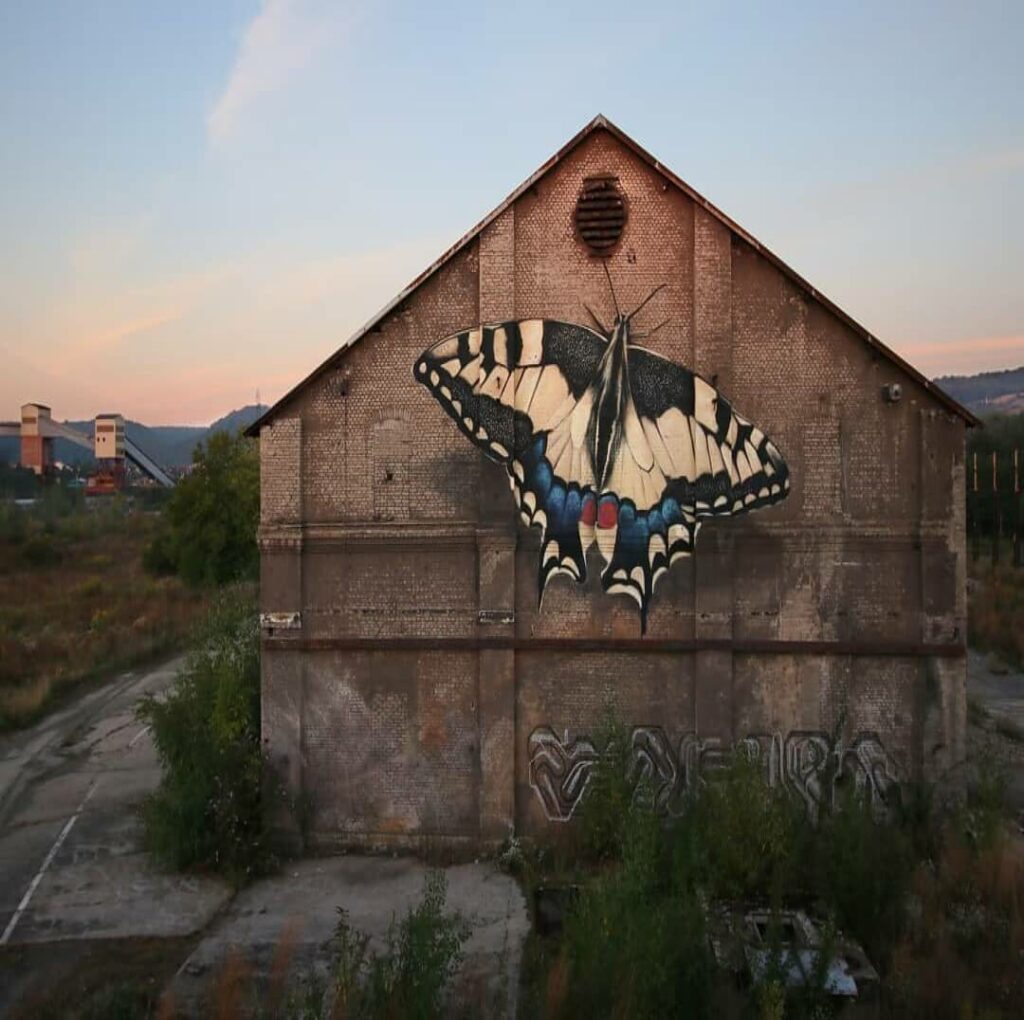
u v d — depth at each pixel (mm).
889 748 12828
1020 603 33719
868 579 12852
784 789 12258
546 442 13117
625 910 9023
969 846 11961
